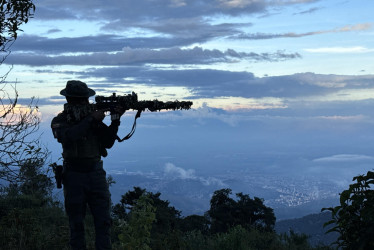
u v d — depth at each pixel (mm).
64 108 4227
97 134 4344
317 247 7926
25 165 7398
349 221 3420
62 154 4449
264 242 8703
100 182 4453
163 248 7340
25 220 6832
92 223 9172
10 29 6977
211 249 8086
